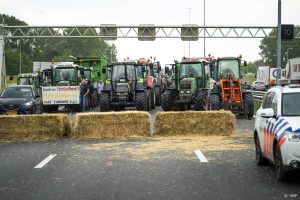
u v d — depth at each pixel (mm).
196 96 28078
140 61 31688
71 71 35031
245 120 23984
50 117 17062
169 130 17219
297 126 9086
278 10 31531
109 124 17141
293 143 8906
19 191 8734
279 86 11000
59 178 9930
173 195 8305
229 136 16984
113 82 30469
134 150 13852
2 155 13352
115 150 13914
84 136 17188
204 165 11336
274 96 10719
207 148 14125
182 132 17188
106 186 9094
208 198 8062
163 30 51656
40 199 8102
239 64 27203
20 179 9859
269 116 10023
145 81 32094
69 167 11242
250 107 24938
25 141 16734
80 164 11633
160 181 9531
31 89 26469
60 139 16953
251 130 18922
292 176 9445
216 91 25750
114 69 30656
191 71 28859
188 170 10711
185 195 8297
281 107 10047
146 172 10500
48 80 36719
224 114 17125
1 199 8133
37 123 17016
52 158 12648
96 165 11461
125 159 12297
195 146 14547
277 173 9516
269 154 10148
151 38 51812
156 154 13070
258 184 9188
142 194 8398
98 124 17141
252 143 15148
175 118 17156
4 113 24812
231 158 12344
